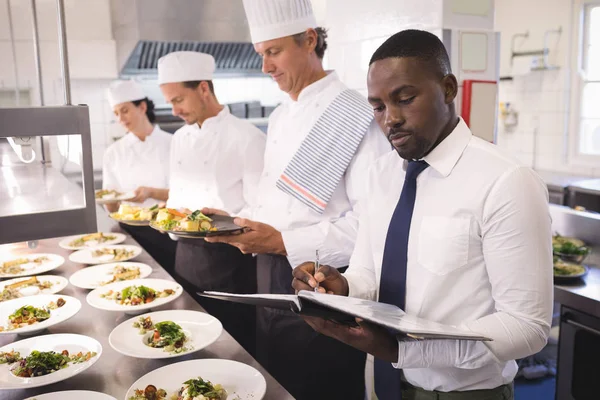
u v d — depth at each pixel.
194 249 2.72
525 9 4.90
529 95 5.01
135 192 3.25
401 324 1.01
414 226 1.29
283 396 1.26
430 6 2.28
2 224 1.29
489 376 1.31
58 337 1.54
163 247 3.42
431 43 1.13
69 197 1.36
